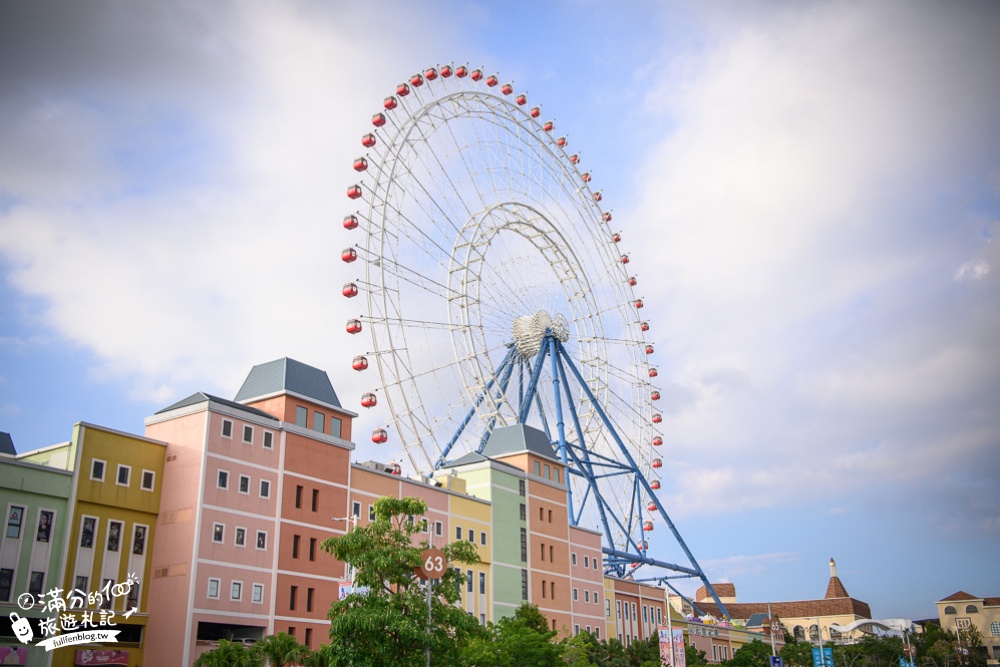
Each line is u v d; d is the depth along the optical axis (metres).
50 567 74.44
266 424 89.44
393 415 100.81
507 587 114.12
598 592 132.88
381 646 58.09
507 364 129.38
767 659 155.38
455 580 64.19
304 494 91.06
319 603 89.25
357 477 97.94
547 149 137.50
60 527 75.88
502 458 126.75
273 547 86.50
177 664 76.69
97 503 78.81
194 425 84.56
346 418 100.31
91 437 79.69
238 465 85.62
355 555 62.19
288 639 71.94
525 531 120.31
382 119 109.06
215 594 80.38
